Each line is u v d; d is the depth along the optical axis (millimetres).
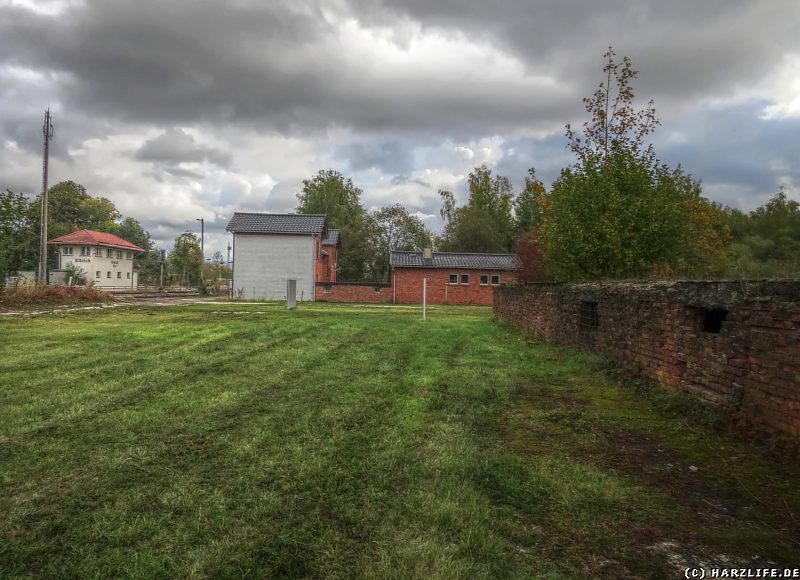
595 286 8234
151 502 3109
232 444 4184
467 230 52969
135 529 2754
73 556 2508
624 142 12398
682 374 5449
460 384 6633
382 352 9344
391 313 22469
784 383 3781
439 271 38250
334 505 3086
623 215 11391
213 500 3125
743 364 4320
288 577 2363
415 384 6562
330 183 63344
